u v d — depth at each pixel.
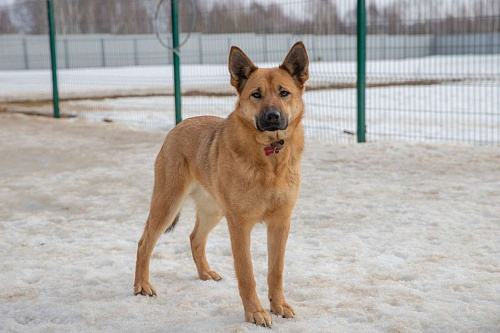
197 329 3.38
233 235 3.61
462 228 5.29
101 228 5.80
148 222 4.19
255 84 3.61
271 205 3.56
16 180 8.17
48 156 10.06
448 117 13.55
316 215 5.94
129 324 3.50
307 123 13.03
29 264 4.72
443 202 6.18
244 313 3.62
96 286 4.22
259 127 3.47
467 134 11.17
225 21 12.66
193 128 4.19
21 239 5.48
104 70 35.25
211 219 4.29
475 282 3.95
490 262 4.38
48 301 3.91
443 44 19.06
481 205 5.98
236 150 3.56
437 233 5.17
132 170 8.68
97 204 6.78
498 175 7.32
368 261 4.53
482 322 3.28
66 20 20.67
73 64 37.16
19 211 6.62
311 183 7.37
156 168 4.25
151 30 18.42
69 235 5.59
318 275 4.23
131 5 17.14
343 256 4.71
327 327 3.32
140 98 20.03
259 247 5.04
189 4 13.24
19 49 39.78
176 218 4.47
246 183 3.51
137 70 33.72
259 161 3.50
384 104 16.12
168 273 4.50
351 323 3.38
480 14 10.12
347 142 10.53
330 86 16.03
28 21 28.50
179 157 4.16
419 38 19.28
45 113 16.72
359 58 9.84
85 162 9.45
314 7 11.22
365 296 3.81
